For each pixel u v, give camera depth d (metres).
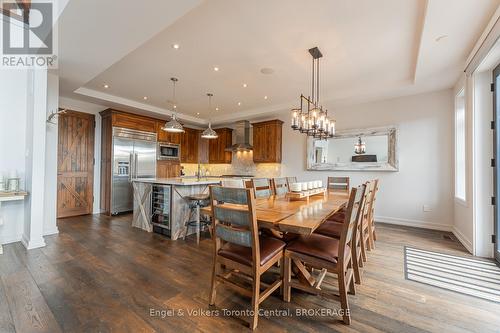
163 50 2.90
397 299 1.91
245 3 2.05
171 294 1.93
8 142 3.10
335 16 2.23
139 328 1.52
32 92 2.96
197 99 4.98
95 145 5.13
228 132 7.05
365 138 4.68
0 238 3.05
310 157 5.35
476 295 1.97
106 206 5.02
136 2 1.80
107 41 2.40
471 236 2.96
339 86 4.13
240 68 3.40
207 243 3.24
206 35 2.56
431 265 2.56
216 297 1.90
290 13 2.19
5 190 2.93
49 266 2.40
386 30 2.45
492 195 2.80
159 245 3.14
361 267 2.48
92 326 1.53
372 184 2.78
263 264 1.62
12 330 1.47
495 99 2.77
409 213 4.25
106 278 2.18
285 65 3.29
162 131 6.03
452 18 2.12
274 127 5.77
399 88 3.90
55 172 3.58
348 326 1.58
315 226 1.52
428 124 4.09
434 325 1.59
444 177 3.95
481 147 2.87
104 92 4.57
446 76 3.44
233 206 2.21
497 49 2.29
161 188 3.76
